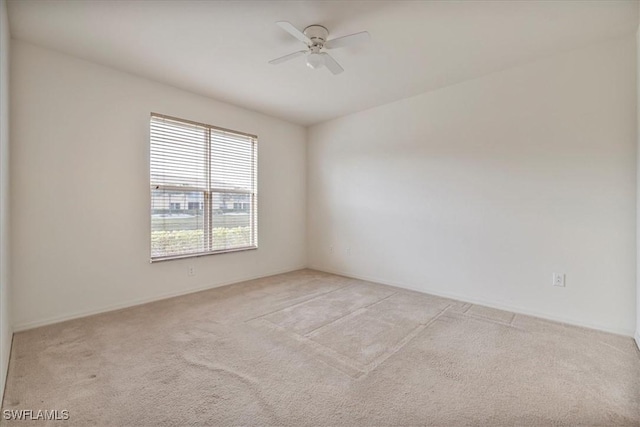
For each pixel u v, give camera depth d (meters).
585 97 2.72
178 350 2.29
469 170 3.43
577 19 2.30
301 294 3.73
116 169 3.14
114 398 1.72
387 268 4.21
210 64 3.03
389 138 4.16
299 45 2.68
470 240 3.44
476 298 3.40
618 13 2.23
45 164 2.72
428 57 2.89
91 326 2.71
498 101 3.21
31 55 2.64
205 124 3.87
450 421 1.57
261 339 2.49
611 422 1.56
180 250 3.69
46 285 2.74
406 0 2.10
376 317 2.98
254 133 4.46
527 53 2.82
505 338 2.52
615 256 2.62
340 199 4.77
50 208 2.75
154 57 2.89
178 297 3.58
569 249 2.83
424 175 3.81
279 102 4.11
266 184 4.65
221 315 3.01
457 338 2.52
